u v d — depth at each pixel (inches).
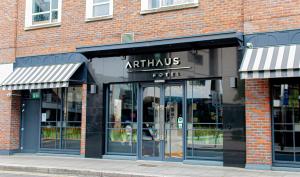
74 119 581.6
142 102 535.2
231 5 476.1
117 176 423.5
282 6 441.1
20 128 628.4
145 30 530.3
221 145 478.9
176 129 510.6
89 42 569.9
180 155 504.7
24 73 598.5
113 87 557.9
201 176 397.7
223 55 475.5
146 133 529.3
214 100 487.5
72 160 533.3
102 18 562.3
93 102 558.6
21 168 481.7
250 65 418.6
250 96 449.7
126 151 541.0
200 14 494.9
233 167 455.8
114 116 554.6
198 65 490.6
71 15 589.0
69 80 541.0
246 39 458.0
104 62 554.6
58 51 593.0
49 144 601.3
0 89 606.2
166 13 517.7
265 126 439.2
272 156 440.8
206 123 490.6
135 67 532.1
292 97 439.8
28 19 631.8
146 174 410.9
